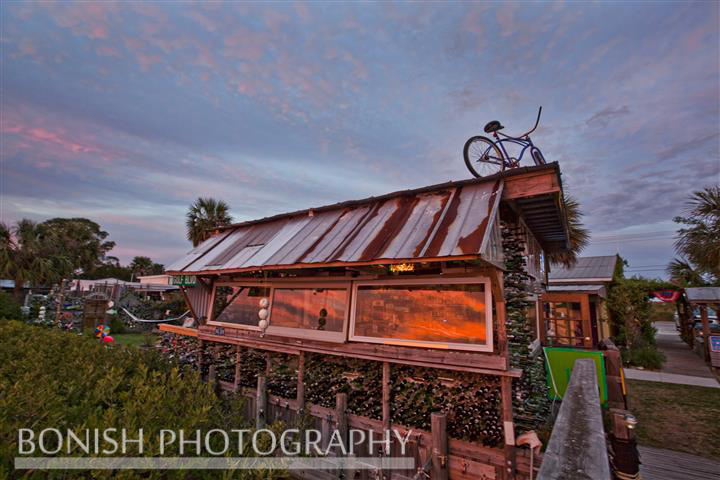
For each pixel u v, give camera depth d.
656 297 14.24
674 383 9.70
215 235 8.04
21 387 2.59
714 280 15.97
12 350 4.43
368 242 4.49
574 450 1.35
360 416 4.89
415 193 5.25
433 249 3.71
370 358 4.78
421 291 4.67
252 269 5.32
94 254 36.16
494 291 4.01
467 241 3.62
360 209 5.71
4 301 15.50
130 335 17.86
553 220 6.27
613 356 5.36
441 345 4.34
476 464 4.00
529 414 4.36
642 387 9.27
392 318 4.83
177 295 21.73
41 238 20.62
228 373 6.83
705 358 12.70
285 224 6.64
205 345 7.45
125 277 52.41
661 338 21.12
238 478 2.22
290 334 5.78
